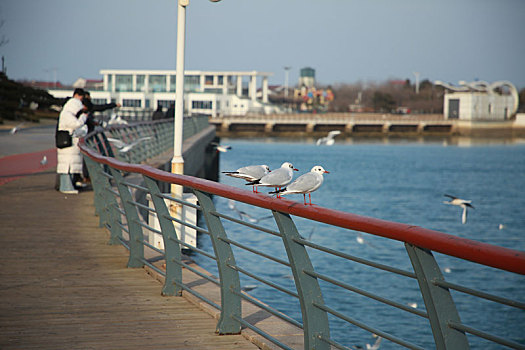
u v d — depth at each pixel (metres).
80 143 11.43
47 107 83.00
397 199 53.78
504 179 75.38
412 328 17.45
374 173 78.06
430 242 2.53
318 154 106.38
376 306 19.44
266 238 27.66
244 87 160.12
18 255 8.50
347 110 198.50
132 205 7.75
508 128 163.75
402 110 197.25
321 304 3.79
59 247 9.08
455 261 27.94
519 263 2.12
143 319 5.58
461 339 2.67
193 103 136.25
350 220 3.06
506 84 170.50
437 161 100.56
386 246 28.94
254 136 143.25
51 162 24.08
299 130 149.75
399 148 136.25
